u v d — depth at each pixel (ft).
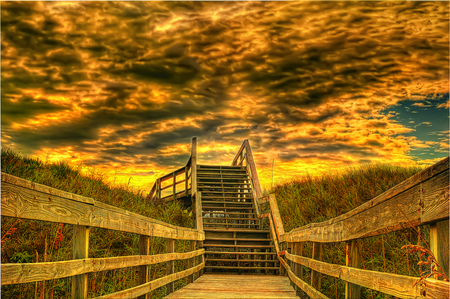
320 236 12.83
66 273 7.39
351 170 34.71
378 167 31.99
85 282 8.35
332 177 35.50
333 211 27.27
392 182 26.55
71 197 7.59
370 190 26.91
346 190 29.40
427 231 17.52
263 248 31.99
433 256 5.11
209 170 48.93
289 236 20.54
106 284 15.85
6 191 5.65
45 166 25.50
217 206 41.57
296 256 18.16
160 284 14.55
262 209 38.91
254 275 28.09
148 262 12.98
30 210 6.23
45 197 6.70
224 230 33.83
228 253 30.48
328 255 21.30
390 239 18.89
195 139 45.80
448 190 4.59
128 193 33.12
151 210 32.68
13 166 21.34
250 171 46.14
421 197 5.41
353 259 9.61
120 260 10.27
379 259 17.57
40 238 15.24
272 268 28.84
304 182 39.42
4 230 14.58
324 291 17.99
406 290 5.99
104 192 27.55
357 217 8.68
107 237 20.65
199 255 26.00
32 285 12.92
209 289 19.62
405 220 5.99
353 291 9.54
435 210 4.95
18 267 5.97
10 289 12.44
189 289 19.52
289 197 35.55
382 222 7.06
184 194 44.78
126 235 21.85
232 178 46.88
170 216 35.60
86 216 8.32
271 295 18.01
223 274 28.40
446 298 4.56
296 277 17.71
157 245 24.67
